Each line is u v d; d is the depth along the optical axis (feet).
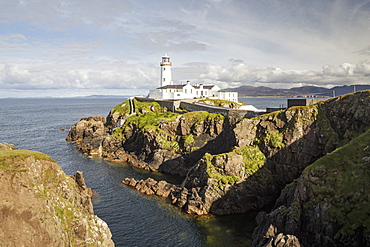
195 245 151.43
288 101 250.57
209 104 399.44
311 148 210.38
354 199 133.28
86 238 118.83
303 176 155.12
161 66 528.22
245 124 245.24
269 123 236.02
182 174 268.62
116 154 329.93
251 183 203.00
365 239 119.34
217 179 197.57
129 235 159.84
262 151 223.92
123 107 463.83
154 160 284.41
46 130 538.06
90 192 211.82
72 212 125.70
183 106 389.60
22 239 98.12
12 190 106.42
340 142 197.16
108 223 172.55
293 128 217.77
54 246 104.12
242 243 152.46
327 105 222.89
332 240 126.93
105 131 414.00
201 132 296.30
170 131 315.58
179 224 172.65
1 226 96.43
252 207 195.52
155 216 182.19
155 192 218.18
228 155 207.10
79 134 430.61
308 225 137.39
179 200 197.67
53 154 339.77
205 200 188.14
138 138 336.08
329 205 136.05
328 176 146.72
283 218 142.10
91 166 291.17
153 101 448.24
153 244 151.84
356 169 144.15
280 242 128.26
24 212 101.30
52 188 136.36
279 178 213.87
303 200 148.25
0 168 112.16
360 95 207.21
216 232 163.84
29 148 371.56
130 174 266.36
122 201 203.82
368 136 166.09
